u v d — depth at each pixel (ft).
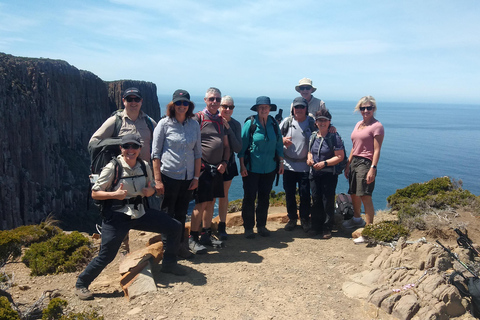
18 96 238.07
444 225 21.48
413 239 21.25
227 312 14.48
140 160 16.31
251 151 22.98
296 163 24.59
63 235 20.67
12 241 18.30
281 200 35.78
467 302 14.46
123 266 17.20
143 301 15.07
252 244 22.77
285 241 23.36
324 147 23.21
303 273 18.15
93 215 281.74
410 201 27.12
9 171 220.23
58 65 298.35
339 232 25.41
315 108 28.25
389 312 14.14
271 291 16.25
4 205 214.28
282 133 25.14
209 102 20.77
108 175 15.39
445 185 29.58
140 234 24.79
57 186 265.13
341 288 16.57
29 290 16.53
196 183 19.20
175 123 18.42
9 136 225.35
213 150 20.52
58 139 285.23
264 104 22.39
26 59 274.98
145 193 15.88
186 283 16.78
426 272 15.84
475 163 483.51
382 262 18.26
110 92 409.08
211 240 22.25
